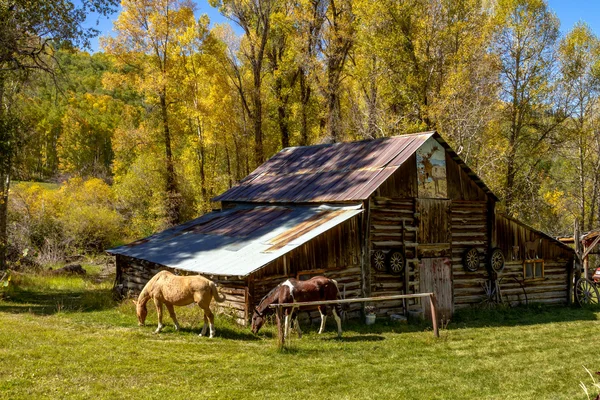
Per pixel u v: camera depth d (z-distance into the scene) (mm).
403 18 31375
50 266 30547
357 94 39438
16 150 21281
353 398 8727
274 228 17859
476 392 9219
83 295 20156
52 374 9273
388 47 31156
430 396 8945
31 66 21266
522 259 21156
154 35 34344
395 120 31516
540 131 36812
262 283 14844
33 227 35312
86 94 82500
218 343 12328
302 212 18906
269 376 9797
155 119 36812
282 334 11906
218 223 21062
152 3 34312
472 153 32406
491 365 11062
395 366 10773
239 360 10844
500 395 9047
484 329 15805
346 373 10148
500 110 34406
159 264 17422
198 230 20875
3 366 9469
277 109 41469
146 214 39719
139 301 13953
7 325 13070
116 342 11812
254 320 13562
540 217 37844
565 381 10008
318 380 9664
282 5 38469
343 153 21516
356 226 17266
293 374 9977
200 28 36250
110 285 23891
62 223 36906
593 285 22234
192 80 37000
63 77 22828
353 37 35500
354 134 36219
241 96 40312
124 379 9242
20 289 21688
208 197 39656
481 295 20094
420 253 18453
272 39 40188
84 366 9828
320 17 37156
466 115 29312
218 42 37469
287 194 20281
